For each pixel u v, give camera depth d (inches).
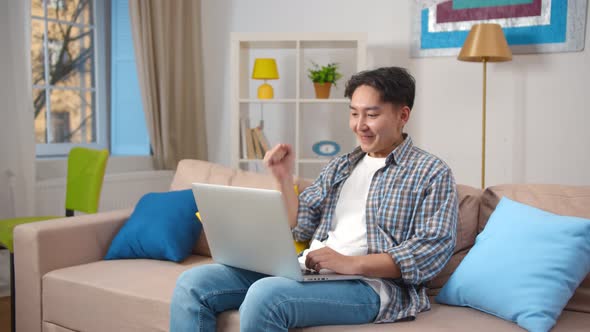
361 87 64.8
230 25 167.0
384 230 63.3
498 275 59.2
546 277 57.1
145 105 150.2
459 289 62.1
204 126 167.5
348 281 59.4
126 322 71.6
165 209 87.4
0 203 118.9
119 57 155.9
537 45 136.5
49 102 141.4
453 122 147.3
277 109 164.9
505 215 65.2
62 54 144.0
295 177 86.0
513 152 142.0
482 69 143.3
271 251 57.3
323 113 161.2
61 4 143.2
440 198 61.6
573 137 135.9
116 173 151.3
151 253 85.3
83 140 150.6
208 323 60.9
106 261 86.2
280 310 54.4
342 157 71.2
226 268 64.4
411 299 59.5
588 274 62.5
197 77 164.1
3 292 118.8
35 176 125.7
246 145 146.3
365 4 153.6
